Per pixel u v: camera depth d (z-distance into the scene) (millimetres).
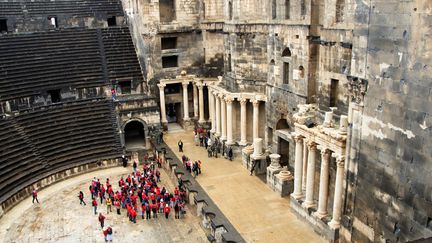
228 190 33375
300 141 27859
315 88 29828
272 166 33656
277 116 34781
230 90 40469
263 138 39688
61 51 48281
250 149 38031
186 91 50188
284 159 36156
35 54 46594
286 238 26234
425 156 15461
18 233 28953
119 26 53531
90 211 32000
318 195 28875
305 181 29031
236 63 38781
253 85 38469
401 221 17031
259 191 33094
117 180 37469
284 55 32812
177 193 31641
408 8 15586
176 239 27984
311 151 26344
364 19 17938
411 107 15898
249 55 37844
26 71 44250
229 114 39812
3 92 40906
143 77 49938
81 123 42000
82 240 28047
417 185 15977
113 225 29953
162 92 49156
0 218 30734
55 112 41906
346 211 21375
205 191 33188
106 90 47031
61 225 30000
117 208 31375
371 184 18719
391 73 16750
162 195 32500
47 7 52906
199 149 43531
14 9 50844
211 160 40250
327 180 25500
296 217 28859
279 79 33719
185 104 50469
